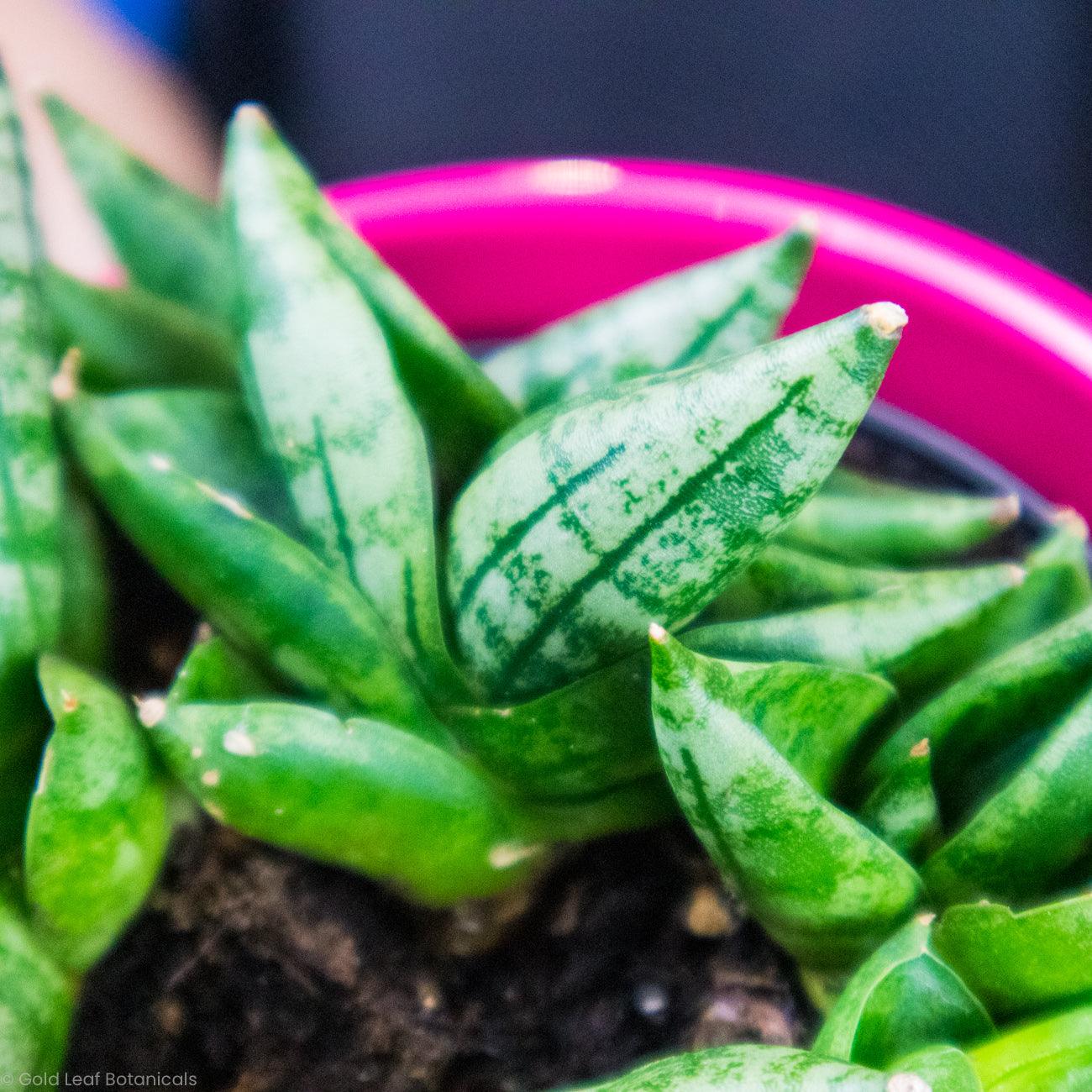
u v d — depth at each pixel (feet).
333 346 0.97
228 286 1.05
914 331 1.25
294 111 2.01
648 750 1.00
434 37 2.12
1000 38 2.06
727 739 0.92
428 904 1.04
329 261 0.98
